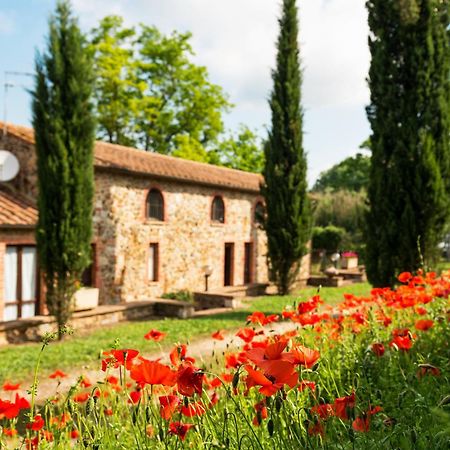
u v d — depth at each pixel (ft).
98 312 42.32
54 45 36.88
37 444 8.15
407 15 35.55
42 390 21.81
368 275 38.32
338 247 103.19
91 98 38.58
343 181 174.81
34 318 38.52
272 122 61.87
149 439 8.57
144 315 47.80
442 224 35.99
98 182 46.68
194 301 55.26
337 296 57.11
